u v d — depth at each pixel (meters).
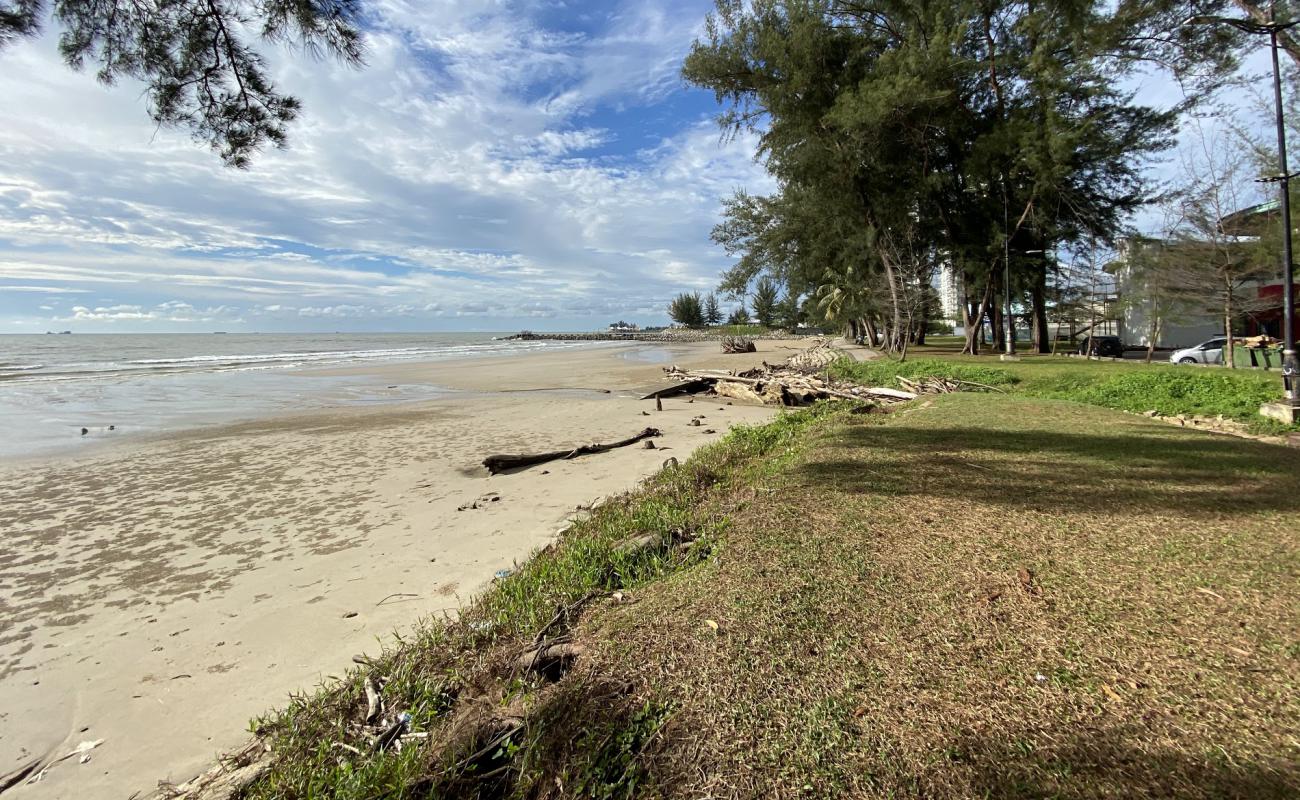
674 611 3.14
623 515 5.64
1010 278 25.48
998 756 1.96
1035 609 2.91
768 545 3.98
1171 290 19.92
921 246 28.72
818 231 32.25
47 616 4.52
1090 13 19.16
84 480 8.77
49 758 2.99
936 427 8.23
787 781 1.95
